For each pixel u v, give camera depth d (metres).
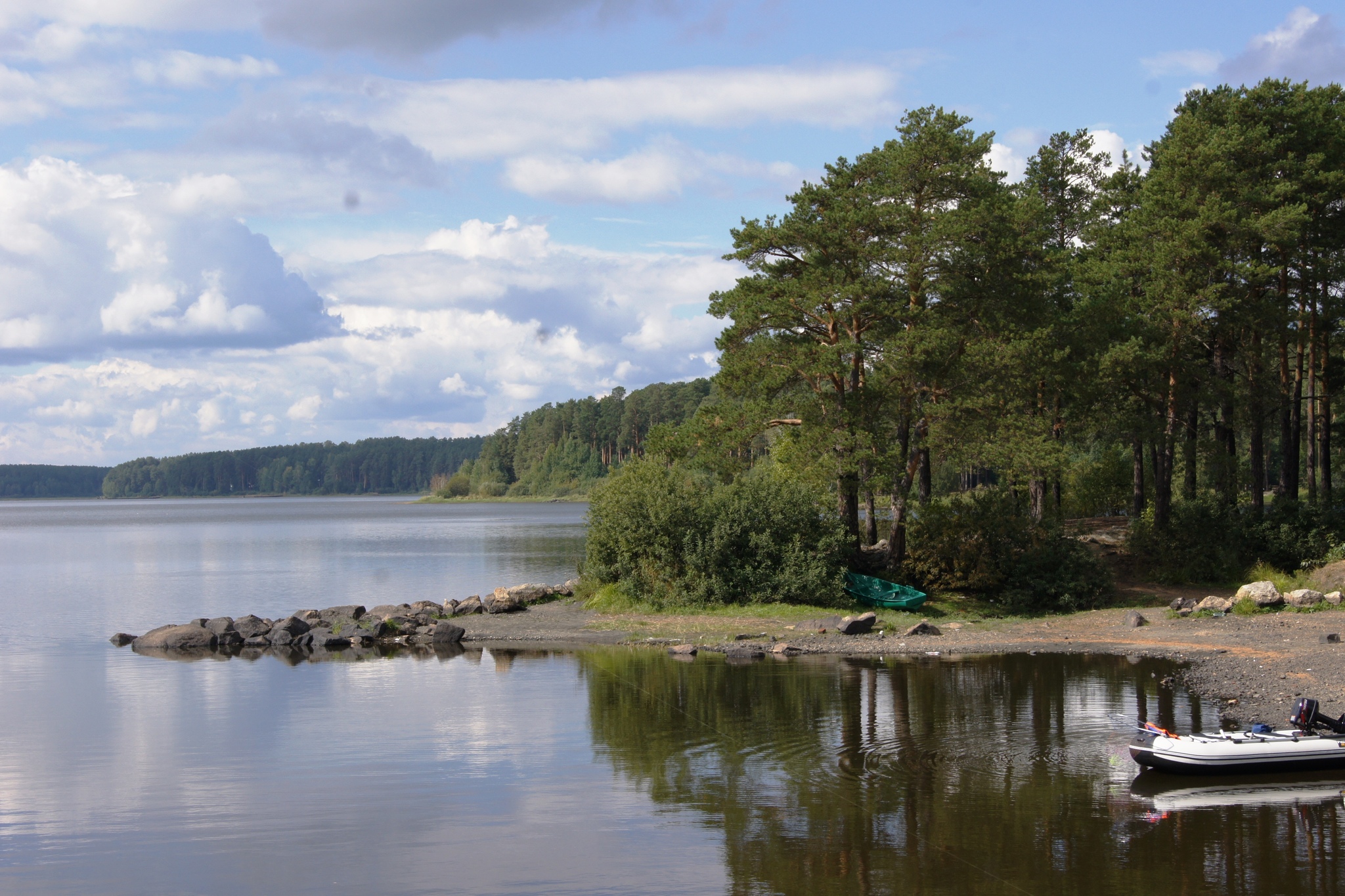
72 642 30.36
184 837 12.34
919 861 11.23
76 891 10.72
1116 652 25.20
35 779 14.87
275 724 18.33
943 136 31.73
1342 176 36.09
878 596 32.50
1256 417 38.38
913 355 31.45
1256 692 19.58
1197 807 12.89
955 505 35.44
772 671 23.39
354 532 108.94
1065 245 45.44
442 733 17.45
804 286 32.72
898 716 18.14
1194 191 35.88
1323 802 13.12
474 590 46.19
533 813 13.09
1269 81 38.09
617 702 19.95
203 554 74.31
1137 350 34.31
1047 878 10.71
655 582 34.00
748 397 35.59
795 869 11.03
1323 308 39.31
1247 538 37.34
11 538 103.44
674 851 11.65
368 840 12.16
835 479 33.16
